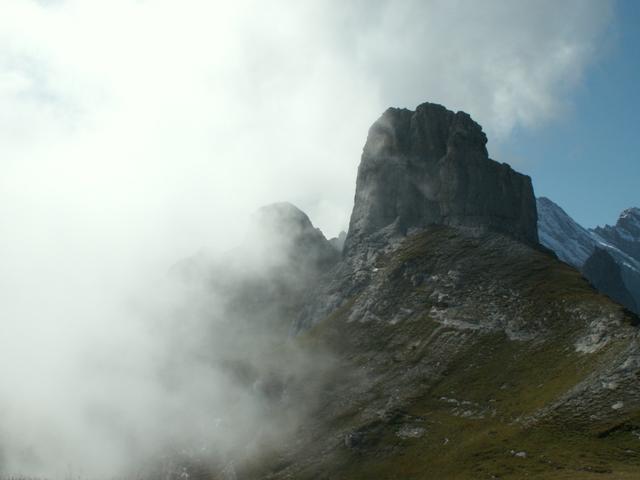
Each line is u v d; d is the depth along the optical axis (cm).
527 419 16800
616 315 19888
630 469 13138
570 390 17075
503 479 14338
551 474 13725
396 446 18650
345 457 19088
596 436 14912
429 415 19625
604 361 17575
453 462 16175
